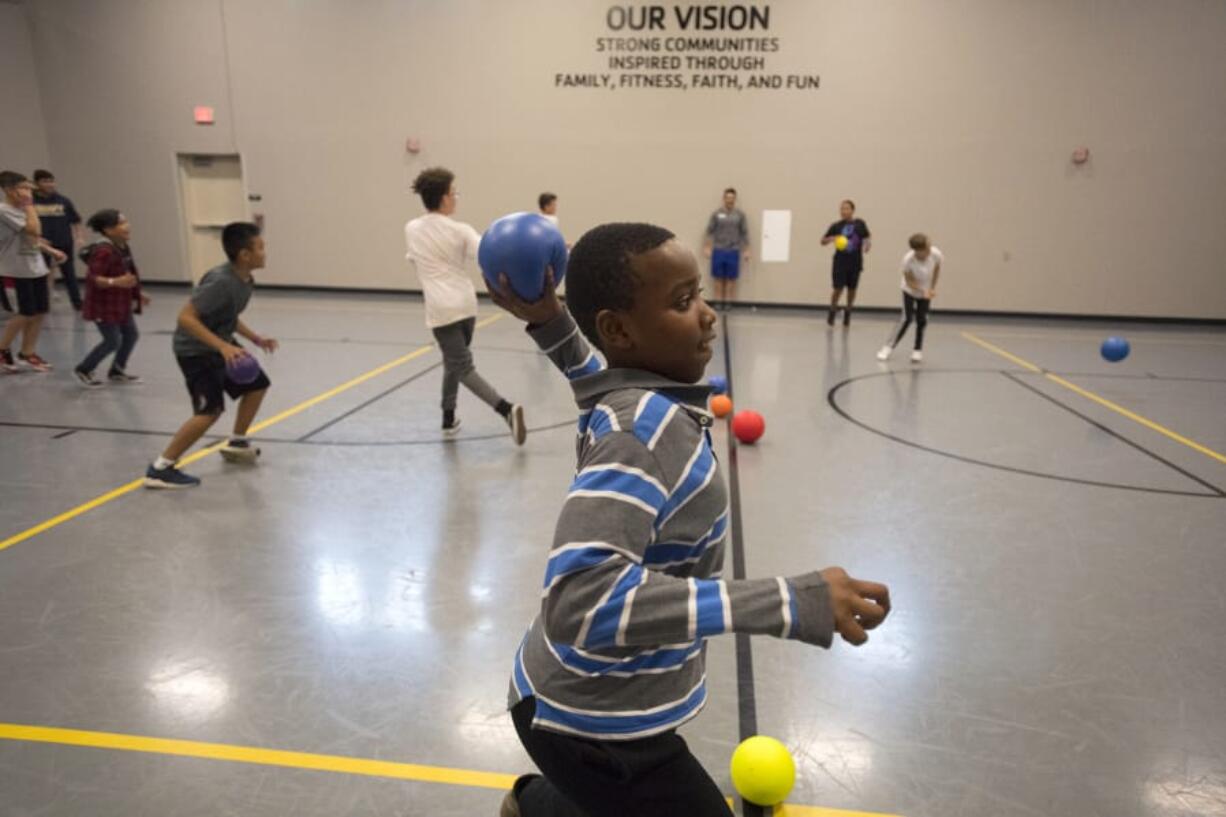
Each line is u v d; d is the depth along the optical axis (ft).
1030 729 7.83
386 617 9.77
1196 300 37.37
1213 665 9.02
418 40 39.45
